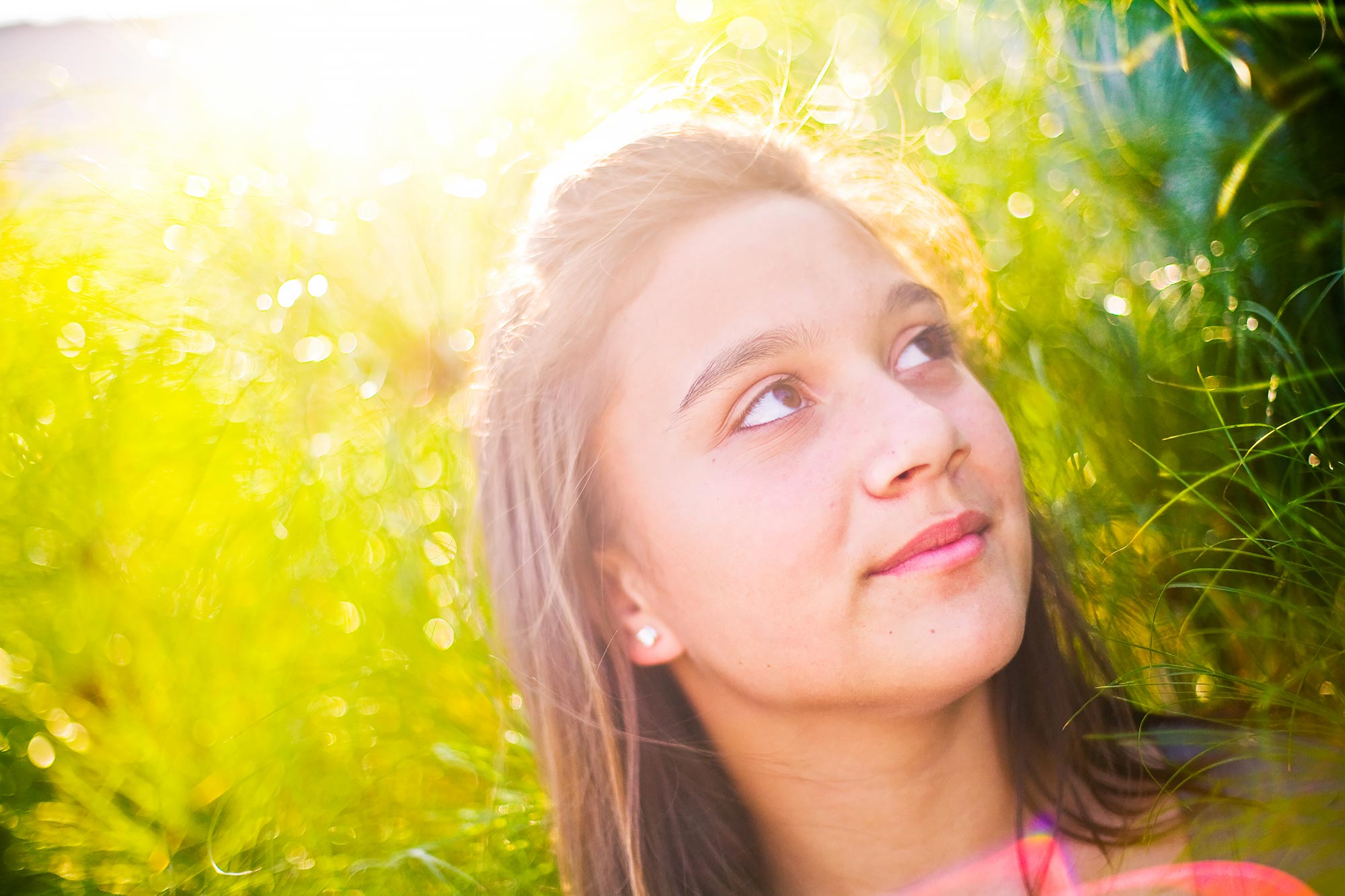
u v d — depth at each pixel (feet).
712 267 3.61
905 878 3.77
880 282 3.62
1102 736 3.91
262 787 5.71
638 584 3.87
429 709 5.77
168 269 7.54
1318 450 4.52
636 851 4.10
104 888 5.68
